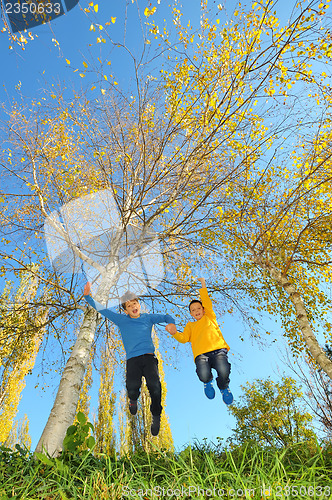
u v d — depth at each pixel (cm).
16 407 1270
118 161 653
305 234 798
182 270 779
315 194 753
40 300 768
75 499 238
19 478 286
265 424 1206
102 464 321
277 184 757
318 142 648
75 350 518
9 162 682
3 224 671
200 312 454
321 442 388
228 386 382
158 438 1219
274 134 627
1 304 700
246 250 769
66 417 429
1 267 692
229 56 577
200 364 400
